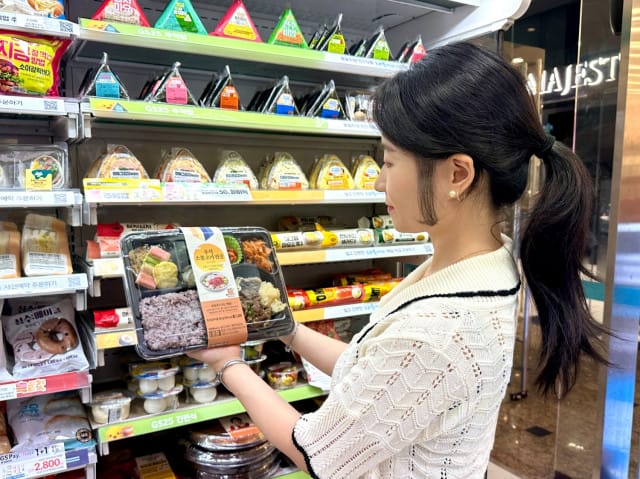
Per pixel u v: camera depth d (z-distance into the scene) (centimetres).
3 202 120
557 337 80
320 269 228
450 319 71
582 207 78
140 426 150
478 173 74
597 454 180
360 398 72
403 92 74
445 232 82
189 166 156
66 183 137
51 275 133
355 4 188
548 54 242
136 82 179
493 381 72
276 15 198
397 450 72
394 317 77
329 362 112
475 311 71
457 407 70
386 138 77
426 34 202
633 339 175
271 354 200
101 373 182
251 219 208
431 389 69
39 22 121
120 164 144
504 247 83
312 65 162
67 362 137
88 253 143
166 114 139
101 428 145
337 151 227
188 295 96
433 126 71
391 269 232
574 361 81
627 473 181
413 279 92
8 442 136
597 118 188
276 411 85
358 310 187
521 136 73
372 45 177
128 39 134
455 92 70
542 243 80
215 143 196
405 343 70
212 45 143
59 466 137
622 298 172
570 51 243
